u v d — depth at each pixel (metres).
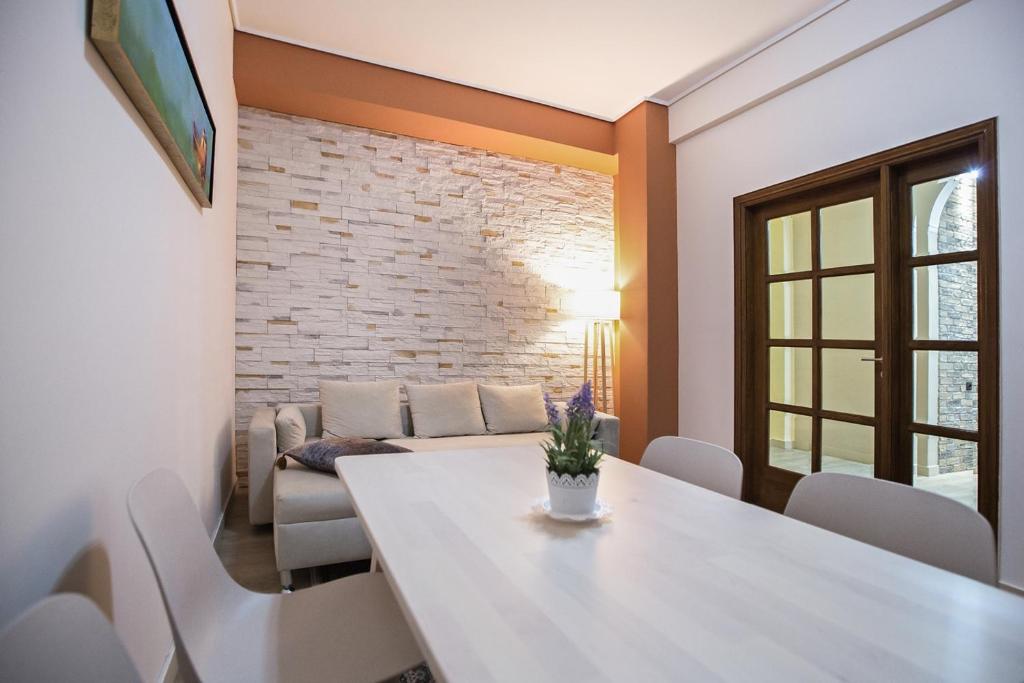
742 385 3.91
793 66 3.46
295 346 3.93
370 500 1.40
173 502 1.12
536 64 3.88
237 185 3.78
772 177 3.69
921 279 2.96
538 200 4.79
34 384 0.81
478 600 0.84
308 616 1.29
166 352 1.67
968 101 2.68
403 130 4.22
